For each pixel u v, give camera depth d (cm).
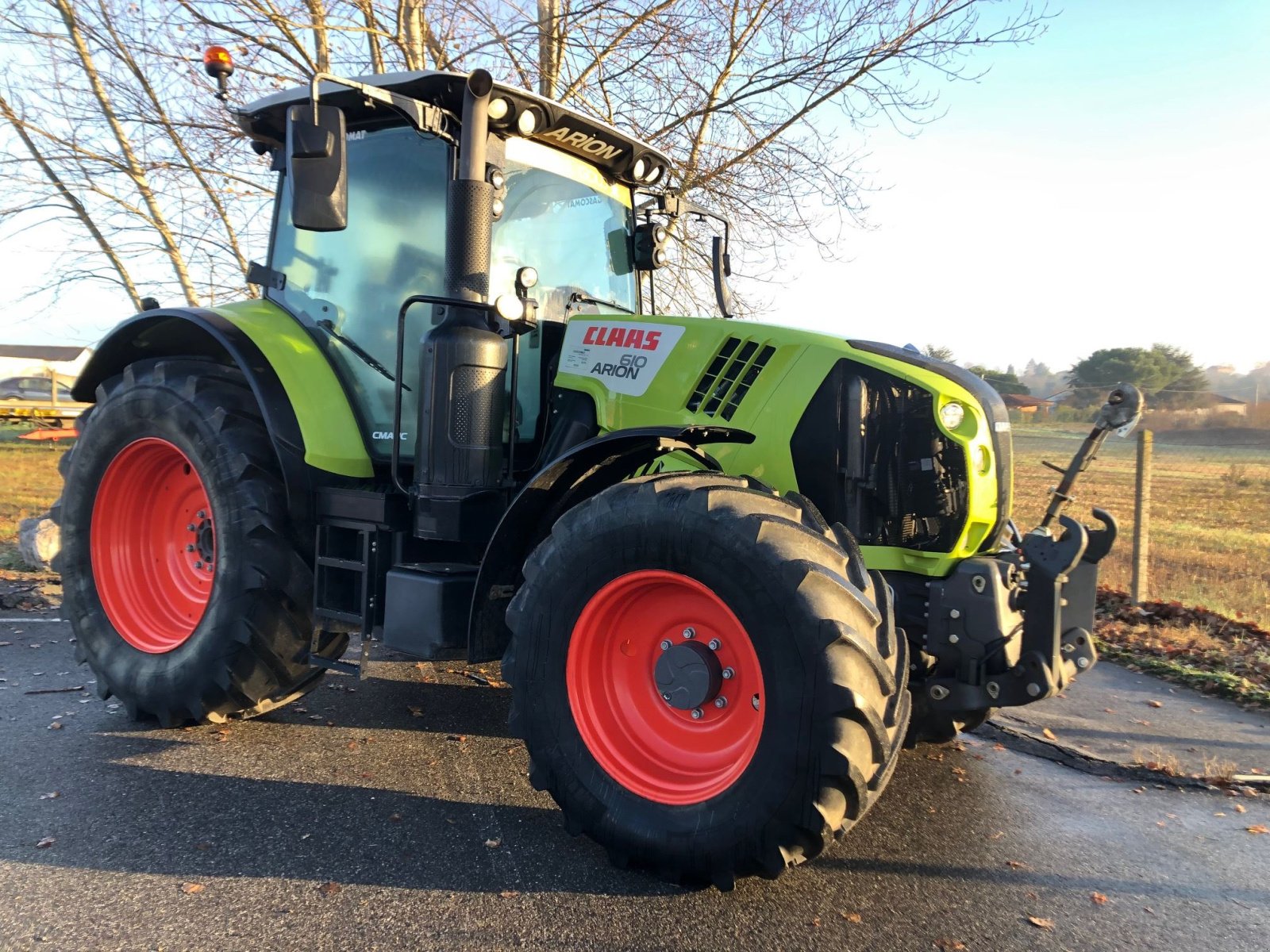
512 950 214
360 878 246
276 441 346
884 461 292
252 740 356
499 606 317
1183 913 243
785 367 306
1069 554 278
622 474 318
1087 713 430
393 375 361
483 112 318
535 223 368
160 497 406
